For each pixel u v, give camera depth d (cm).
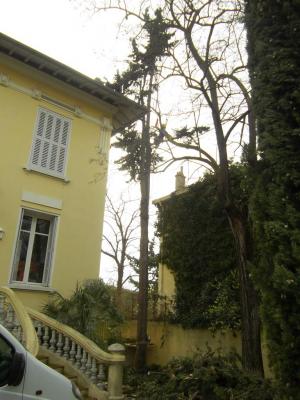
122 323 1098
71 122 1312
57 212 1215
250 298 863
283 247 561
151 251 2261
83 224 1269
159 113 1139
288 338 529
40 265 1182
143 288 1327
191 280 1398
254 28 732
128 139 1387
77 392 433
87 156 1327
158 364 1351
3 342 398
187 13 1019
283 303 546
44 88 1262
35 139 1209
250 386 664
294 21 678
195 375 731
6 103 1163
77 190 1277
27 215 1173
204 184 1429
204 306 1313
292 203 590
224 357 830
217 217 1367
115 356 849
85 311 982
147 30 1087
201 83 1001
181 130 1099
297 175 592
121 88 1332
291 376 526
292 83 650
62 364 880
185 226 1460
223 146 973
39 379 401
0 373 381
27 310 941
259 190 632
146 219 1374
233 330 1192
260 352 836
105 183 1353
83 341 877
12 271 1093
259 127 670
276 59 670
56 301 1066
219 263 1314
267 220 612
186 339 1348
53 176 1223
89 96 1352
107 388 837
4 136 1139
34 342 760
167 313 1444
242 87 973
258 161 663
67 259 1207
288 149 614
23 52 1152
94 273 1258
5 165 1126
